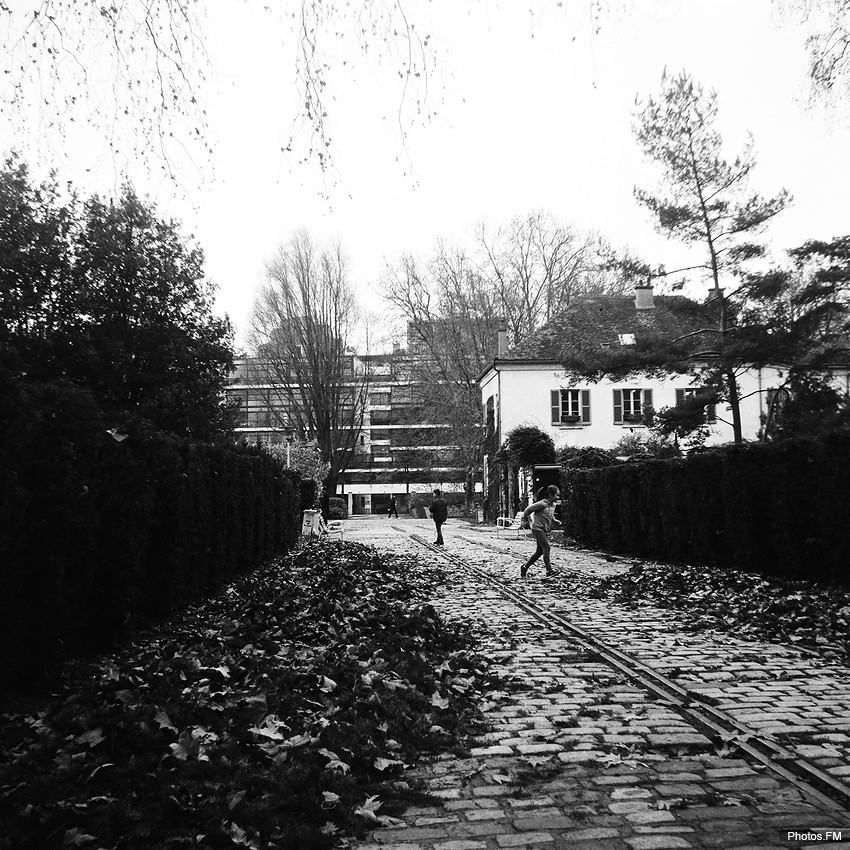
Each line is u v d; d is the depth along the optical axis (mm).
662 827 3648
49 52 6145
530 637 8641
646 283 24047
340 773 4195
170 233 19609
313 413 54375
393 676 6320
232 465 12703
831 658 7223
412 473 69562
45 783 3689
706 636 8594
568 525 24859
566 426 40156
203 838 3350
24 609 5949
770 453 12695
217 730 4645
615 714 5570
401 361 52938
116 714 4641
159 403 18156
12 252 17000
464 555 20359
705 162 23266
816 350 21859
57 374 16906
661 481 17531
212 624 8391
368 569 14867
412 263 50312
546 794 4102
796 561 11961
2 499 5586
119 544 7441
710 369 23656
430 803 4004
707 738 5004
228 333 21062
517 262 49281
